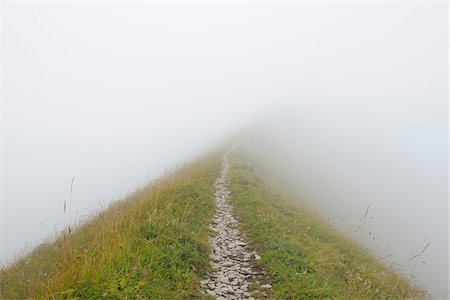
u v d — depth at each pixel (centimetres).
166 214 1045
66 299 582
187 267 829
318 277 866
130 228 884
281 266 907
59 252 802
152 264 761
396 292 1028
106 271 669
